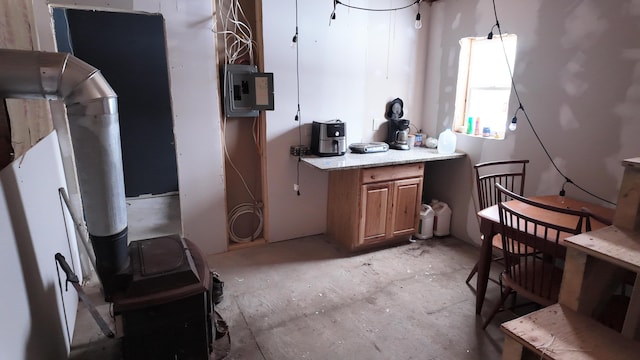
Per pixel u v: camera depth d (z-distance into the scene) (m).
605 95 2.42
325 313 2.43
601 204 2.50
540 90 2.80
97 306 2.46
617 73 2.35
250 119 3.28
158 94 4.62
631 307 1.39
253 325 2.30
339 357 2.05
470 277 2.78
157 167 4.81
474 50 3.43
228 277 2.86
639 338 1.39
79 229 2.39
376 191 3.22
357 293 2.67
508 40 3.11
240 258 3.17
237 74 3.00
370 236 3.30
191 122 2.93
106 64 4.32
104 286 1.68
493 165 3.04
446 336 2.23
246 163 3.36
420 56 3.78
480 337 2.23
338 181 3.41
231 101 3.02
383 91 3.68
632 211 1.43
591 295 1.44
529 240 1.96
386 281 2.83
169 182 4.91
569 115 2.63
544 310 1.41
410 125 3.90
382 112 3.73
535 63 2.81
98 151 1.58
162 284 1.68
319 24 3.22
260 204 3.48
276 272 2.94
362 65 3.51
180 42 2.77
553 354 1.18
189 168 3.01
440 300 2.60
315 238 3.60
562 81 2.65
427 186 3.95
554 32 2.66
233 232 3.43
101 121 1.56
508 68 3.11
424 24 3.71
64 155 2.53
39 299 1.64
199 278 1.76
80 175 1.61
